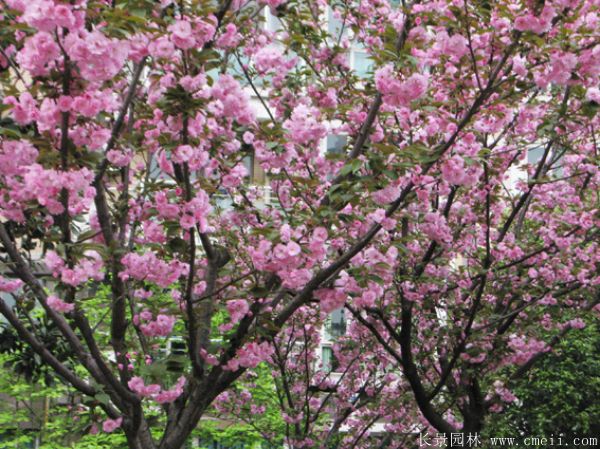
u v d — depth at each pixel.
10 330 7.78
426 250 8.55
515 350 9.45
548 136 6.57
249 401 10.71
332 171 7.11
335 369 10.92
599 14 5.93
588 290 9.43
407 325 8.02
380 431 14.40
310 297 5.33
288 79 6.58
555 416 13.29
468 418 9.74
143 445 5.48
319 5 7.16
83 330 4.87
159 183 4.84
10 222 5.31
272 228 5.03
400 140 7.36
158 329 5.32
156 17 4.22
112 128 4.86
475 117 6.12
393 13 7.22
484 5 5.24
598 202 9.45
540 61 5.44
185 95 4.02
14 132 3.89
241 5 5.92
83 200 5.11
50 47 3.52
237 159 6.45
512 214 8.90
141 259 4.88
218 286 6.34
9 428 11.01
